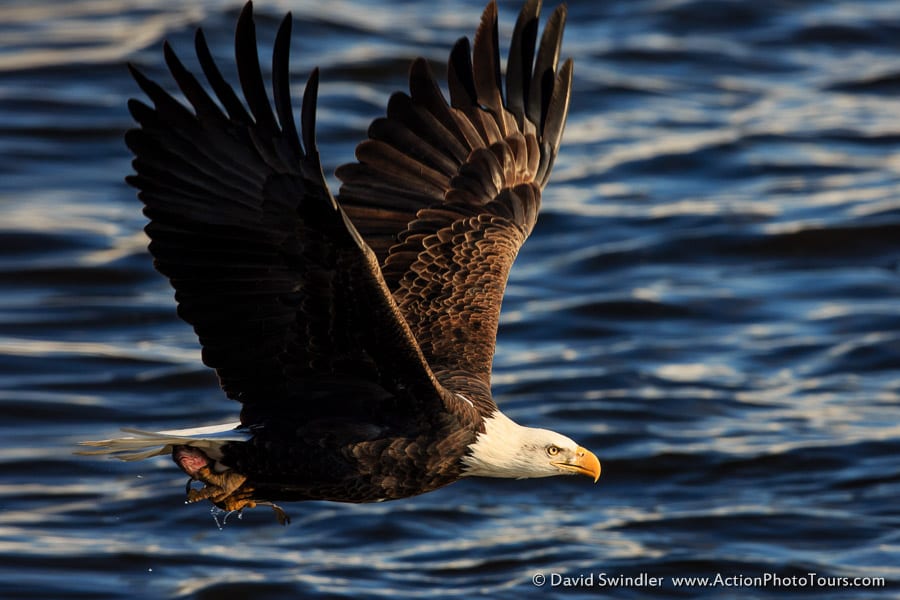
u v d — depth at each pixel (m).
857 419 16.28
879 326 18.52
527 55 10.41
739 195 22.44
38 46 27.14
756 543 13.93
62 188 22.62
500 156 10.30
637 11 29.44
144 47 26.64
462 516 14.66
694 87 26.64
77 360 17.75
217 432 8.59
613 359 17.86
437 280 9.77
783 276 20.14
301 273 8.09
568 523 14.45
